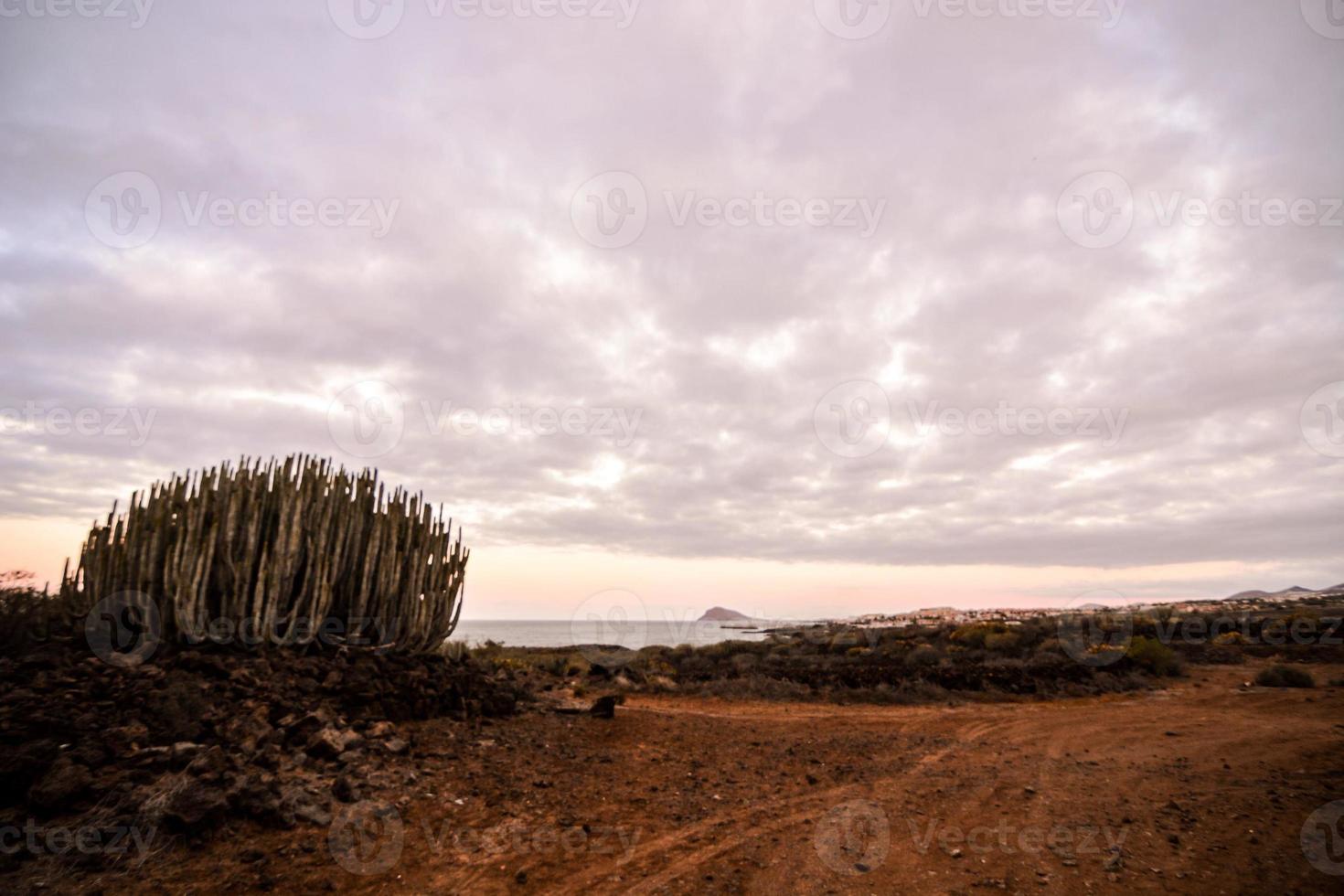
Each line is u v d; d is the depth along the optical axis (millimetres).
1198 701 16172
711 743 10578
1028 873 5418
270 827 5840
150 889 4754
